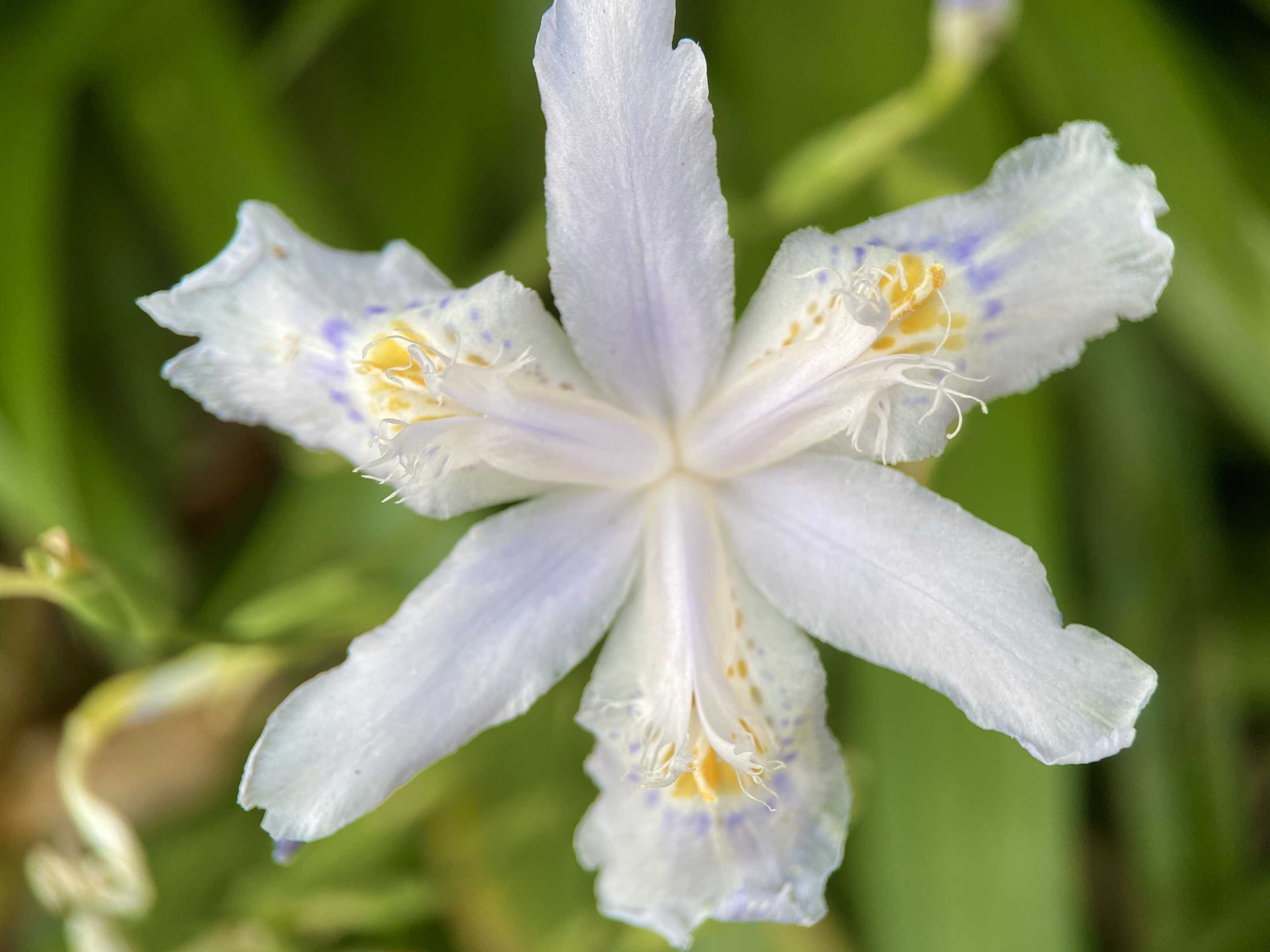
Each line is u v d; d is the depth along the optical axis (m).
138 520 0.15
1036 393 0.14
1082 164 0.11
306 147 0.15
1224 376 0.14
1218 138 0.14
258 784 0.11
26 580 0.12
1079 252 0.11
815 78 0.15
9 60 0.14
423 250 0.15
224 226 0.14
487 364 0.11
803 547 0.11
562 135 0.10
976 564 0.11
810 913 0.11
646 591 0.11
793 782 0.11
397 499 0.13
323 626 0.13
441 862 0.14
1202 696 0.14
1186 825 0.14
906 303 0.11
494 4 0.15
